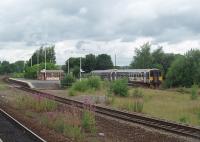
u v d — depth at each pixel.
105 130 21.88
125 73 87.50
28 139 18.11
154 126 22.88
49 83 82.12
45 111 31.47
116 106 36.69
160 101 42.31
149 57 146.75
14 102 40.06
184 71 74.81
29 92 58.56
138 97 47.34
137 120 25.67
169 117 28.73
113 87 49.62
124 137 19.53
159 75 80.75
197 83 73.31
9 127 22.17
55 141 17.36
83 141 17.88
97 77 64.00
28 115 28.78
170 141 18.38
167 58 142.88
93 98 46.31
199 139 18.86
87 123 21.33
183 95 51.34
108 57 158.25
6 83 94.38
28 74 132.62
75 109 28.19
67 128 19.89
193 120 26.94
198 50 75.81
